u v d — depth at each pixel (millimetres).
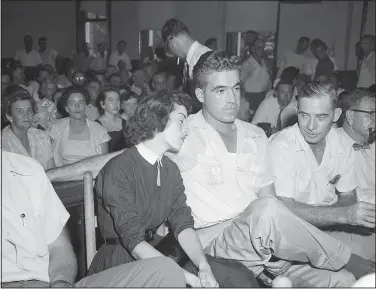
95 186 1940
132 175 1849
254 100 6652
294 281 1957
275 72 8344
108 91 4113
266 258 1880
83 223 2184
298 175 2279
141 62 9906
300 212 2143
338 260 1886
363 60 6840
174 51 3455
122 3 9945
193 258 1820
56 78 7605
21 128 3059
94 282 1649
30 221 1789
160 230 2195
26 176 1836
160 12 9656
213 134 2084
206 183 2062
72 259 1837
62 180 2148
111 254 1882
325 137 2355
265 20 8680
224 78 1979
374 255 2570
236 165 2078
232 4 8852
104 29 10125
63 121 3609
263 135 2197
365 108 2572
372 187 2721
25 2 10508
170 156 2092
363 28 7738
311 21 8109
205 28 9312
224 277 1809
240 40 9039
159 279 1622
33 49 10672
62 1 10523
